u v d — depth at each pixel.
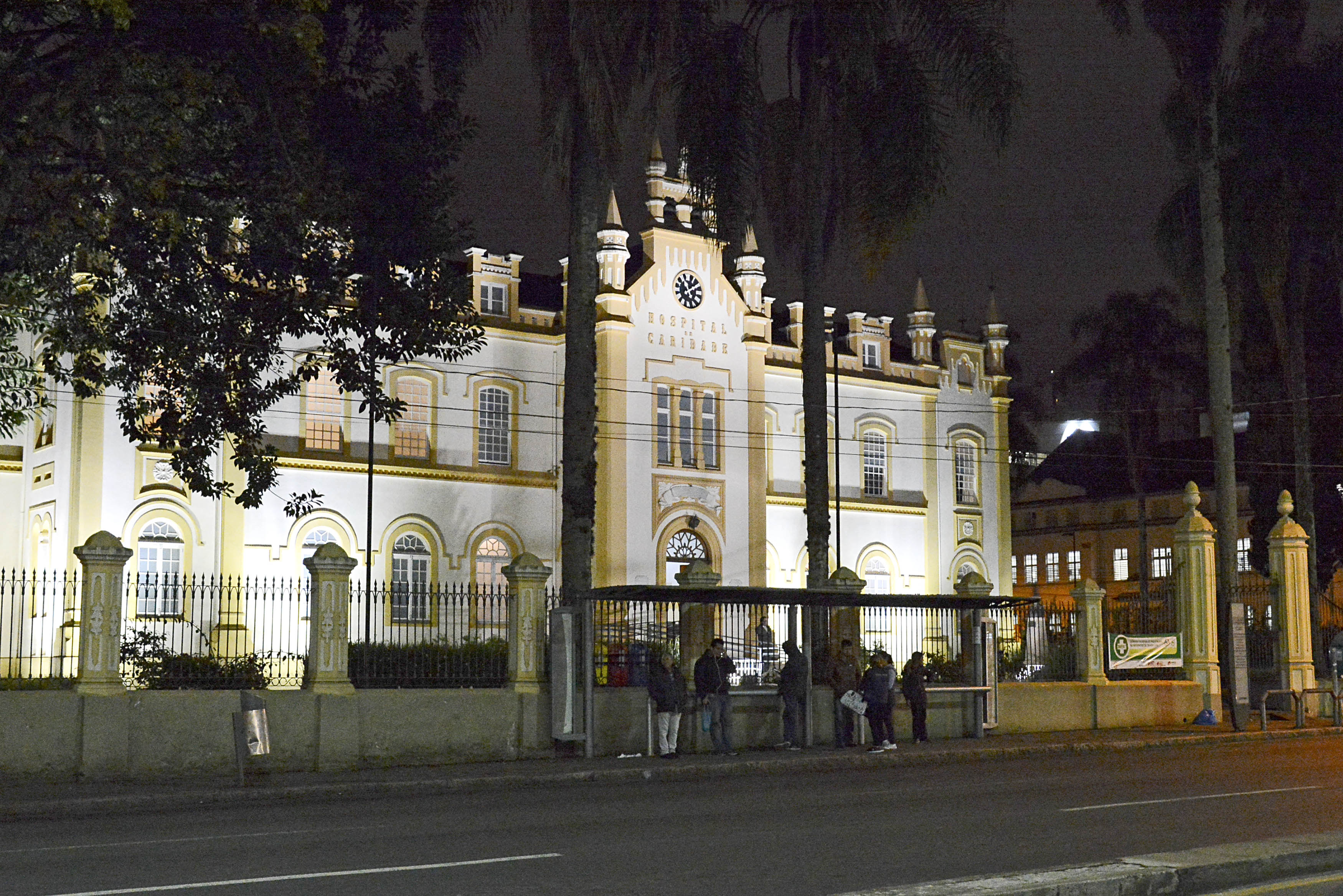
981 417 52.22
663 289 43.78
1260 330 43.25
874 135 26.38
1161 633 30.77
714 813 13.78
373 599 22.31
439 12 23.27
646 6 24.95
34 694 18.06
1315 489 42.47
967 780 17.94
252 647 35.66
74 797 16.41
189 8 16.34
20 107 16.88
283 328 21.36
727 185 25.81
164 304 20.89
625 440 42.12
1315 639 37.59
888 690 23.67
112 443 34.88
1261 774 18.27
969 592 26.92
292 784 17.95
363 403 21.55
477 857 10.64
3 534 38.19
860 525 48.12
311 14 16.88
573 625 22.23
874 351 49.88
